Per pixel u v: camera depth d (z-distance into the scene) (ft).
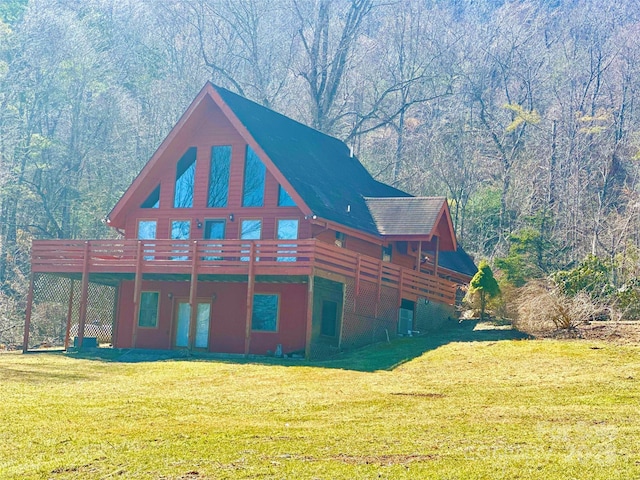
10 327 141.38
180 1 210.18
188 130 110.52
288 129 117.19
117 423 57.62
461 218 190.80
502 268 139.03
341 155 128.47
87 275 106.73
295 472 45.24
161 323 110.42
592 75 200.03
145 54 218.18
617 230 160.15
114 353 100.17
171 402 65.46
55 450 50.37
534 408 61.52
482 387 70.18
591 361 78.33
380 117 201.57
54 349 110.22
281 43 201.16
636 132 197.06
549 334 92.73
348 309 99.76
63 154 190.90
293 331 101.55
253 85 186.19
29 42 188.03
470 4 253.44
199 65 205.46
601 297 103.81
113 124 201.77
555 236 176.55
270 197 105.81
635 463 45.27
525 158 201.57
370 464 46.50
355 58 205.26
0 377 77.36
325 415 60.18
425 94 218.38
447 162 202.18
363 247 112.37
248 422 57.93
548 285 106.22
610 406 61.57
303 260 99.25
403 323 111.45
